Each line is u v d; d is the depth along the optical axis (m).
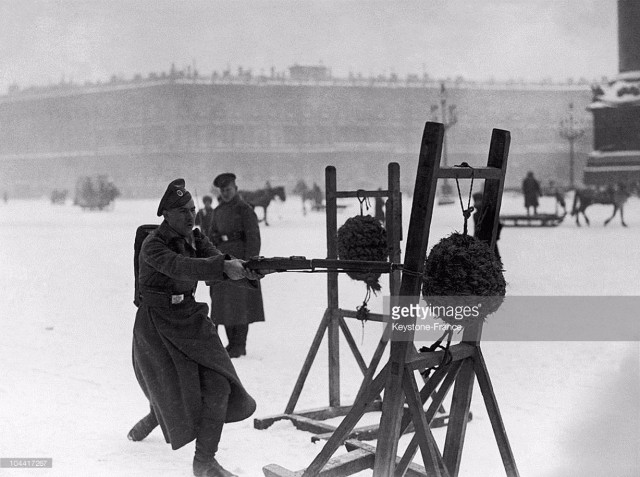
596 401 4.46
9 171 103.12
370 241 4.92
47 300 11.68
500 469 3.95
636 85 48.28
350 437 4.65
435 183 3.11
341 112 93.62
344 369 6.78
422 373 3.33
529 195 27.92
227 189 7.55
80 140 98.62
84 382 6.11
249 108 92.12
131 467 4.07
